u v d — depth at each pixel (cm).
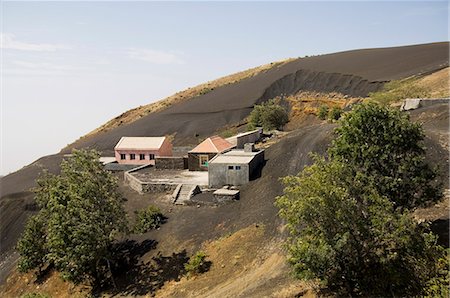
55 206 2959
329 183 1714
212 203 3712
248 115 8362
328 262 1636
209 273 2723
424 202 1941
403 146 1936
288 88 9044
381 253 1636
